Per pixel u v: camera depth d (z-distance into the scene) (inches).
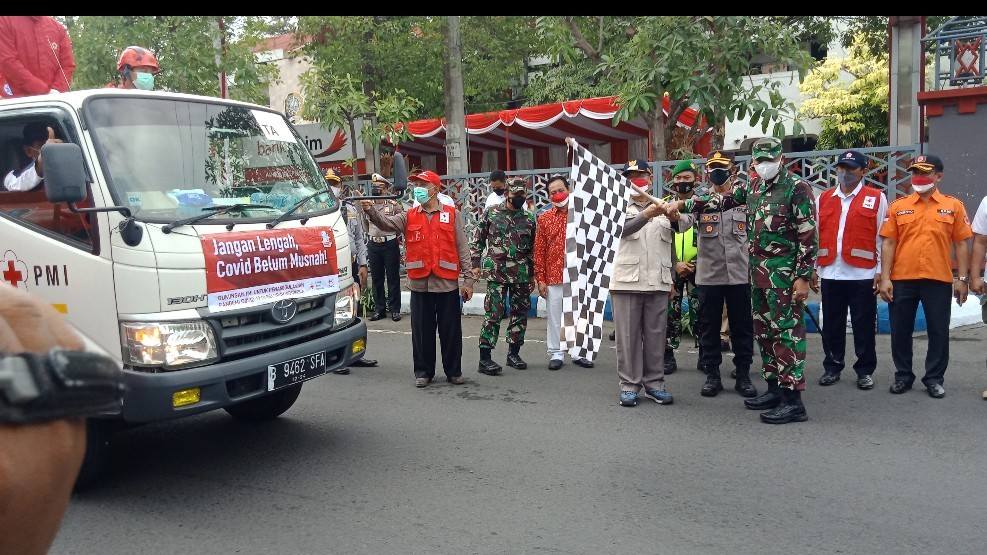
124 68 245.8
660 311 251.8
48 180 157.4
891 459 195.3
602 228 247.8
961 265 253.6
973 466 188.9
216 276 181.6
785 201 223.9
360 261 402.0
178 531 163.9
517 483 186.1
